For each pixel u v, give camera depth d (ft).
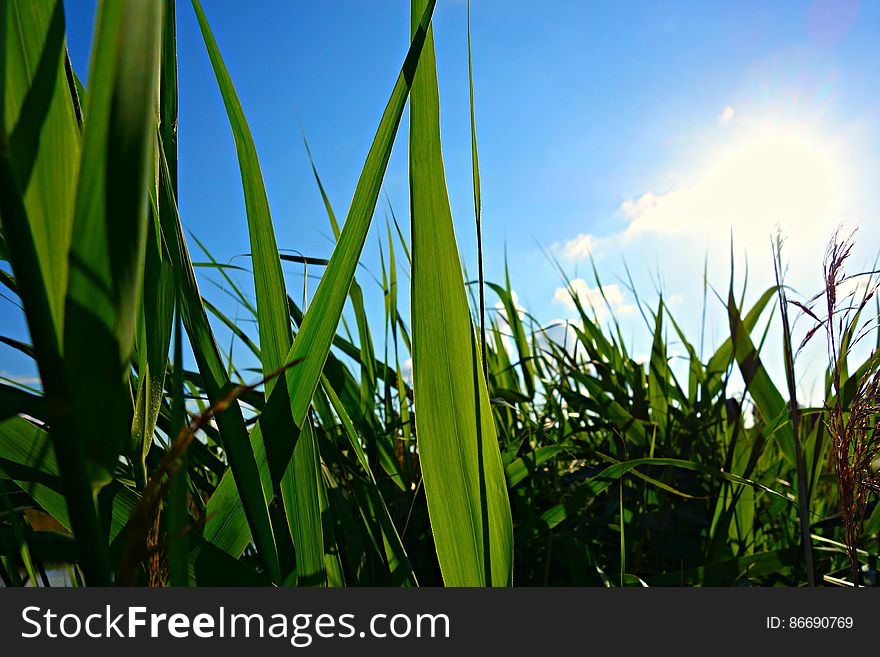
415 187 1.71
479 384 1.77
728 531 3.59
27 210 0.87
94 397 0.79
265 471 1.62
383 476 3.61
